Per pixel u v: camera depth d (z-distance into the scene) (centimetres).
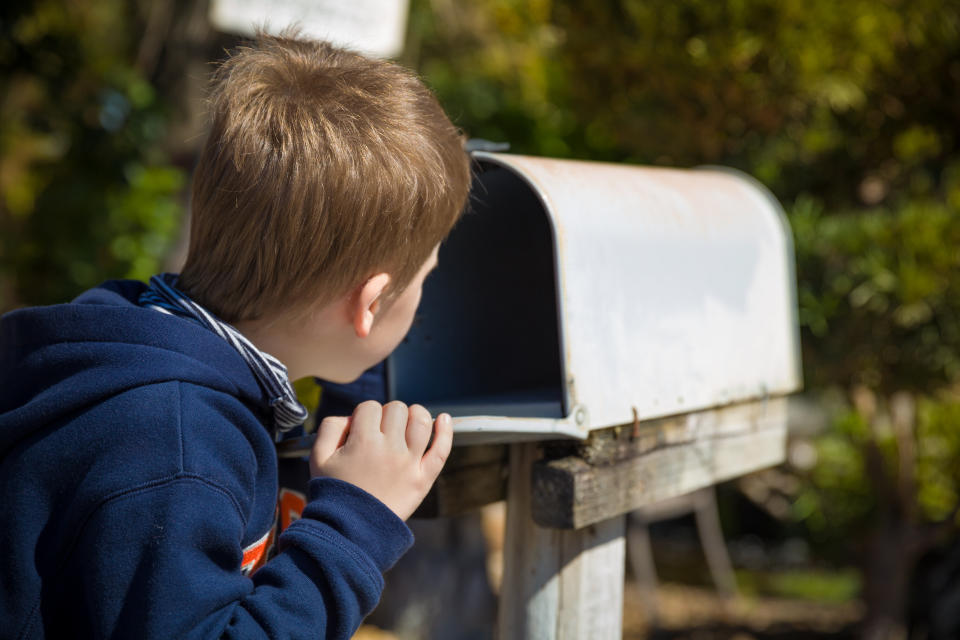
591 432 111
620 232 114
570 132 527
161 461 75
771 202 156
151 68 405
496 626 130
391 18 237
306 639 75
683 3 237
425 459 88
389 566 82
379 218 86
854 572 469
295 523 82
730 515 562
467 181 99
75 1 385
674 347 122
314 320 89
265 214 85
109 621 71
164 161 431
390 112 91
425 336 126
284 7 219
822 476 342
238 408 83
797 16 232
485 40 410
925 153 267
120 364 80
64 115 402
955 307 232
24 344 85
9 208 438
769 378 146
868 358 242
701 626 397
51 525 77
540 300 143
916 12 240
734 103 248
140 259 425
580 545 120
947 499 307
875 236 238
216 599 73
